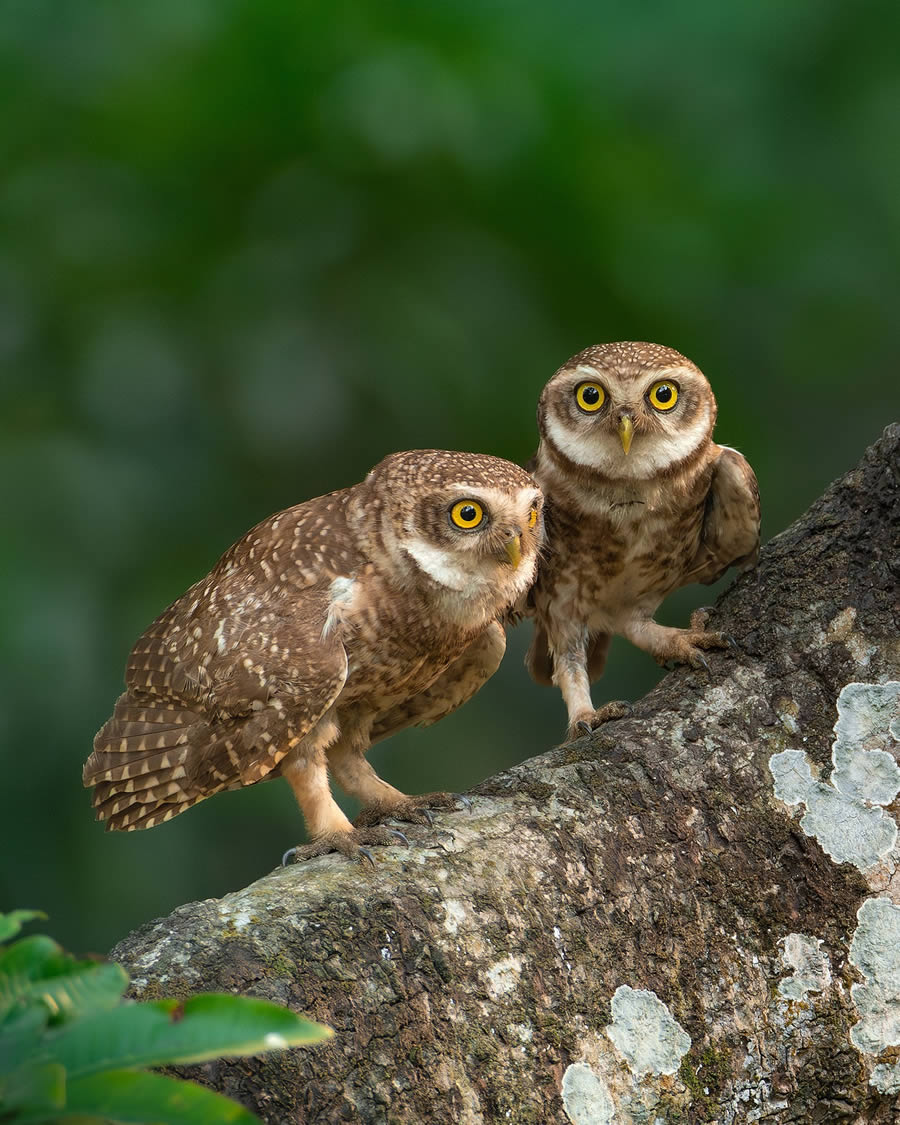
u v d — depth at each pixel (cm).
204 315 1279
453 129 1298
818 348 1598
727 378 1449
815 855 559
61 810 1153
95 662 1184
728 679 607
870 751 579
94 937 1137
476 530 688
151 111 1394
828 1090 530
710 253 1509
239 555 704
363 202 1299
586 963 518
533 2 1603
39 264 1337
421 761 1235
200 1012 356
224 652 655
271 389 1226
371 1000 485
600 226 1363
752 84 1750
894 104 1736
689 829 556
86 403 1270
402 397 1231
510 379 1276
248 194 1345
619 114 1611
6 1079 338
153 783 668
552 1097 492
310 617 658
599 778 565
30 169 1397
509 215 1334
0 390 1285
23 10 1460
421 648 693
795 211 1661
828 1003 537
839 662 601
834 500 646
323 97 1352
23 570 1177
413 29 1418
